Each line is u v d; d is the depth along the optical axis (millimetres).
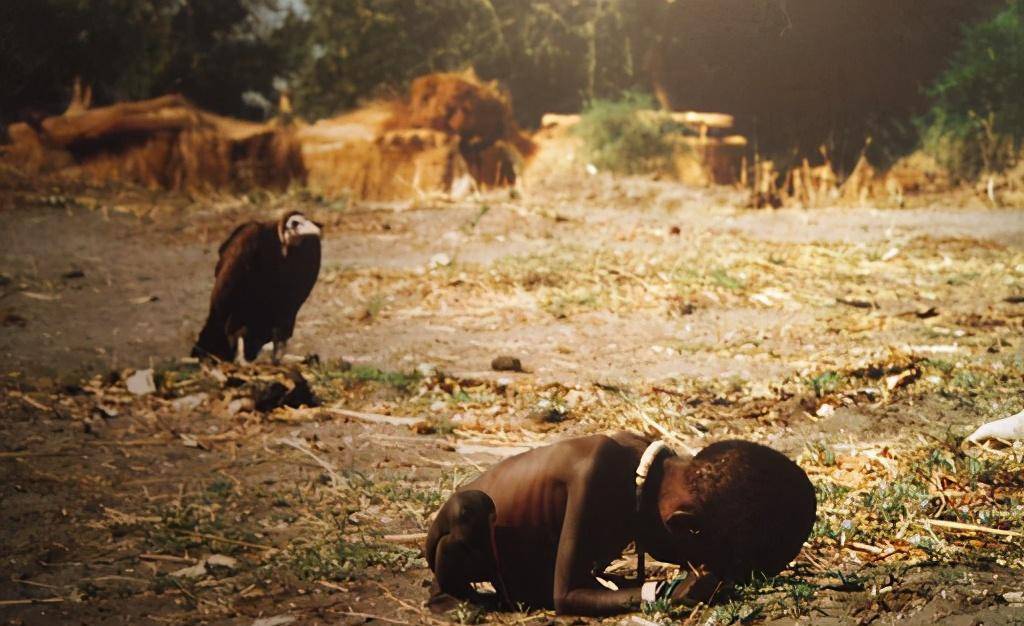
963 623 4211
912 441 6914
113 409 8578
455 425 7965
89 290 13742
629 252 14617
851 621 4336
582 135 22609
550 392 8617
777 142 23688
